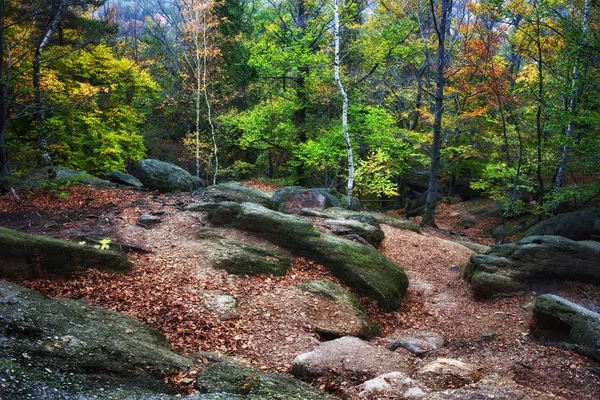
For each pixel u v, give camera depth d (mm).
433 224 19703
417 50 21203
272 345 6441
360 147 23469
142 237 9906
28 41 14945
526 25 15703
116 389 3906
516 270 9812
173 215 11555
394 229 15125
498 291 9555
